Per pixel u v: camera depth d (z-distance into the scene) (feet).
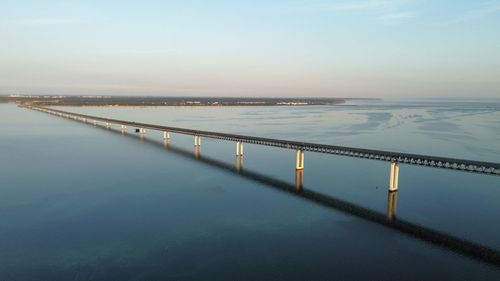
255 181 209.87
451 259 115.24
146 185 199.72
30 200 171.94
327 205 166.30
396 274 106.32
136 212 156.25
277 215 153.38
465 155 282.36
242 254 118.52
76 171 232.94
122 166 250.16
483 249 121.90
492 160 261.65
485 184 202.28
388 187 197.06
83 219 147.95
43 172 229.04
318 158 282.97
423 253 119.24
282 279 103.81
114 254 118.32
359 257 116.57
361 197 178.91
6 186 195.31
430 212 157.69
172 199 174.81
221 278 104.37
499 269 109.09
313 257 116.57
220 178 216.74
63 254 118.11
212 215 153.07
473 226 141.59
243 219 148.56
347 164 260.01
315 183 205.57
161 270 108.58
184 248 122.52
